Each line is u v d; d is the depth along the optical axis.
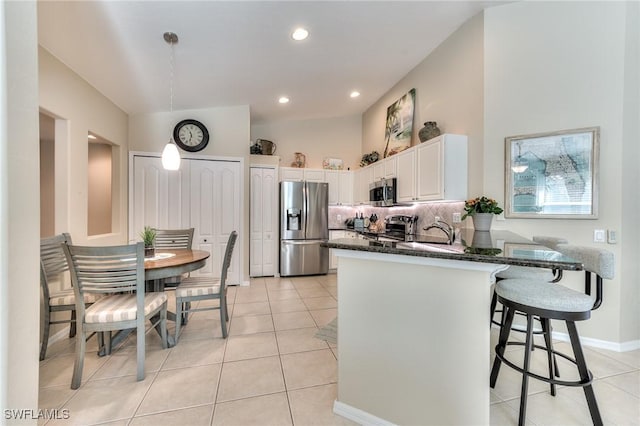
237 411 1.62
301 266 4.87
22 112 1.17
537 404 1.67
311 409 1.64
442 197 2.93
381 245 1.59
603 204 2.36
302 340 2.51
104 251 1.83
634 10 2.30
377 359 1.52
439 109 3.39
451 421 1.34
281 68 3.30
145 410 1.62
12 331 1.13
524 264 1.15
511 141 2.67
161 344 2.41
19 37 1.16
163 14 2.13
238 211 4.28
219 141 4.21
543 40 2.56
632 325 2.37
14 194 1.14
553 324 2.56
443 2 2.62
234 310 3.26
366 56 3.38
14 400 1.14
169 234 3.28
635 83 2.33
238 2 2.12
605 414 1.59
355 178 5.41
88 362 2.13
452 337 1.34
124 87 3.15
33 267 1.23
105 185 4.77
